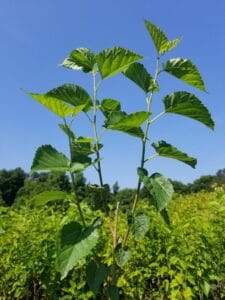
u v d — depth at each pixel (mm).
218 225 1104
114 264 641
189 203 1906
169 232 1054
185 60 660
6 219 1154
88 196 676
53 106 634
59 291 1064
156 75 673
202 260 1015
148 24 676
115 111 652
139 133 637
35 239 1050
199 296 1082
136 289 1062
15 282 1070
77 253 580
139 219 615
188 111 656
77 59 690
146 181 599
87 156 636
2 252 1083
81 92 671
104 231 1034
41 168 616
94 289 619
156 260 1044
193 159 634
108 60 657
